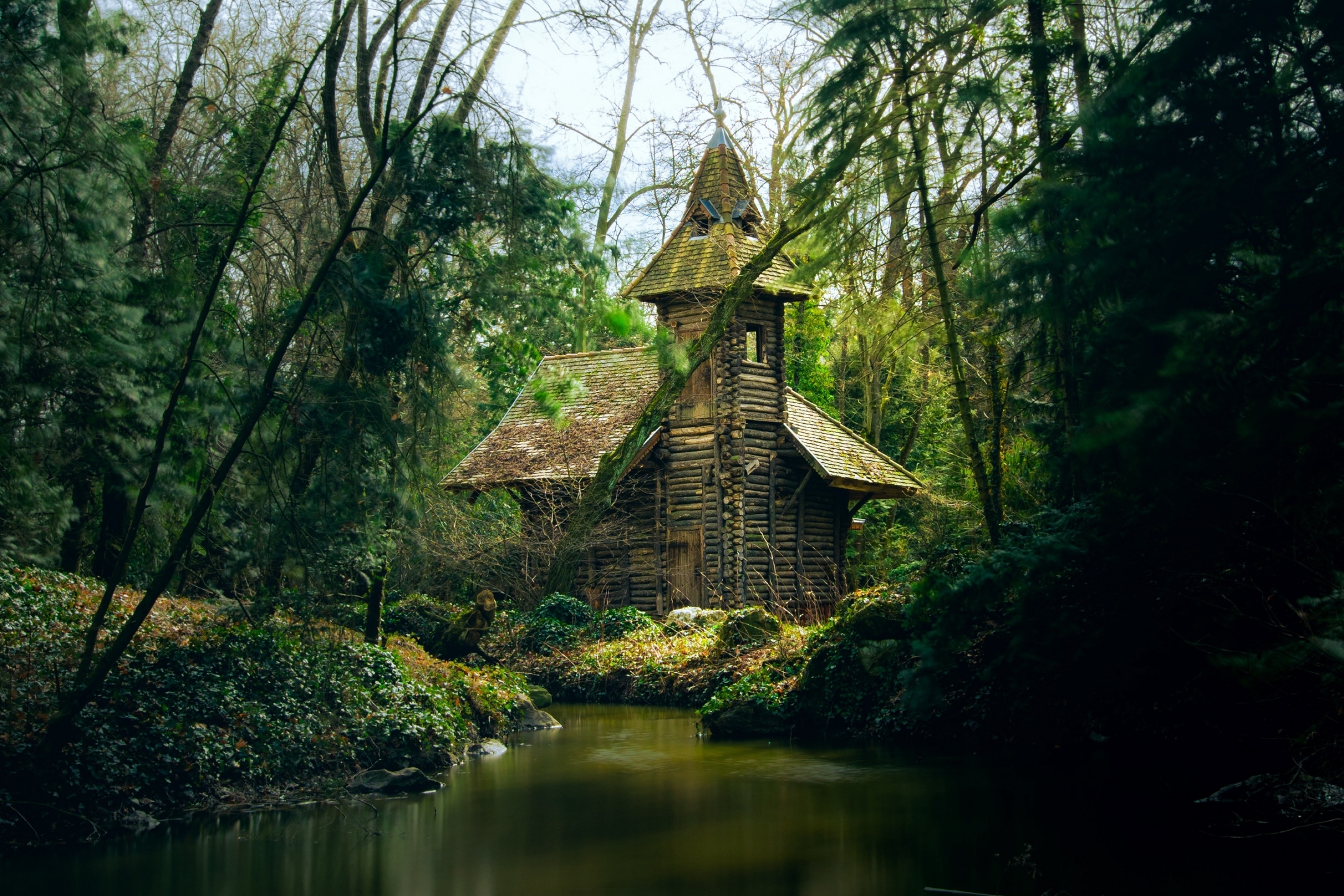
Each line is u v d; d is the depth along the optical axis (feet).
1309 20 20.21
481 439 97.55
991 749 40.70
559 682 62.28
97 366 31.37
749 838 27.99
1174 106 22.45
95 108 31.50
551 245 33.73
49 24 29.45
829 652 46.62
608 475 70.08
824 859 25.76
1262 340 20.15
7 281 29.32
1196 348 20.18
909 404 107.14
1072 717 39.73
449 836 28.60
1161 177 21.84
